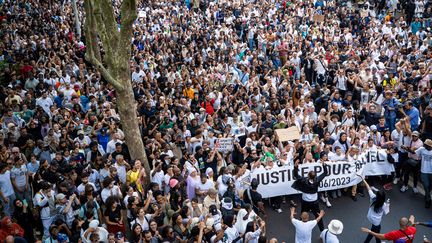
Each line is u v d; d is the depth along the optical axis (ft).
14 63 60.80
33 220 32.40
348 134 42.19
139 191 33.58
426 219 36.29
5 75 57.06
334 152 40.57
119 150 37.50
